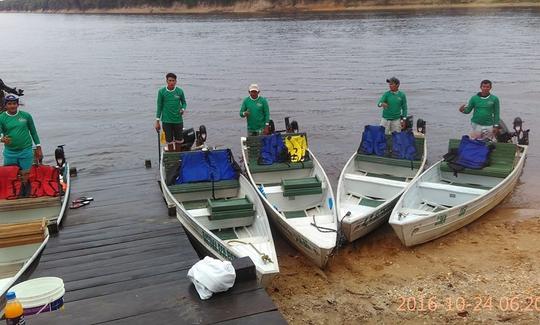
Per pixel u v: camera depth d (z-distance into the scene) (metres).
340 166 13.36
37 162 9.50
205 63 32.44
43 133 17.34
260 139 10.79
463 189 9.29
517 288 7.07
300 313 6.73
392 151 10.79
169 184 9.25
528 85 22.66
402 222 7.89
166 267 6.32
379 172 11.00
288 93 22.55
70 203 8.97
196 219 8.17
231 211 8.20
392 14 64.31
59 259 6.66
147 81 27.02
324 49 36.50
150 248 6.99
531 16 54.75
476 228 9.20
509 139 11.12
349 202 9.58
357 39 41.34
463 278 7.43
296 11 79.25
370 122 17.67
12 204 8.20
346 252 8.42
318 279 7.62
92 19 97.81
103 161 14.23
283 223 8.17
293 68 29.27
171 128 10.97
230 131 17.05
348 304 6.92
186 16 84.81
